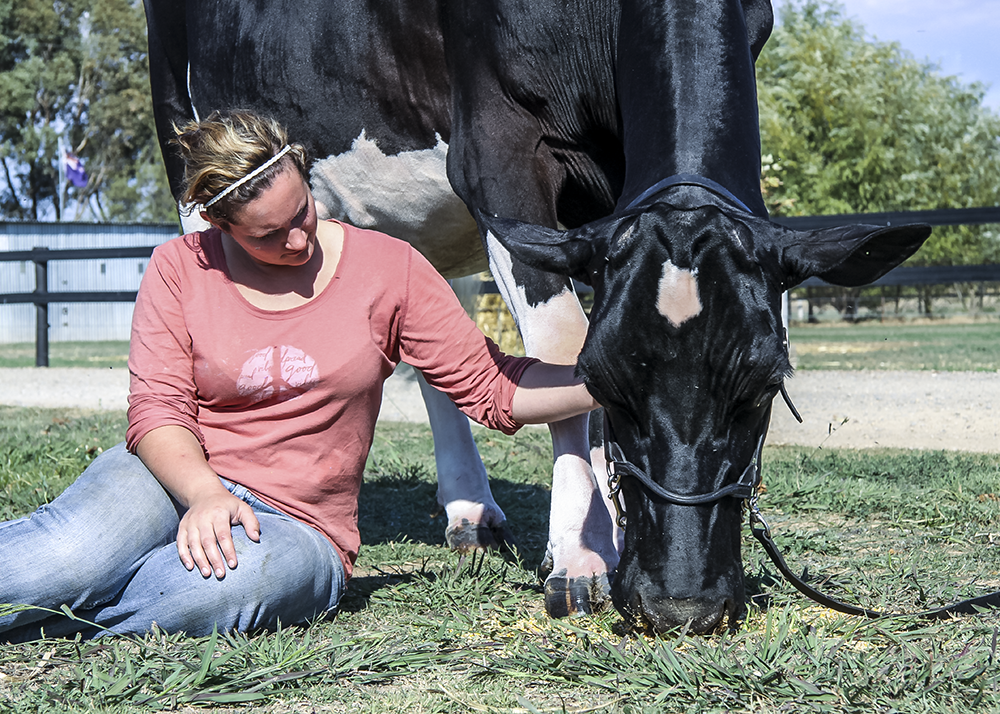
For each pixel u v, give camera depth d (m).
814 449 5.30
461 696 1.97
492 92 2.96
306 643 2.19
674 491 1.97
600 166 2.98
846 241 1.90
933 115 32.97
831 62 31.16
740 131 2.29
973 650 2.12
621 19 2.63
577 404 2.43
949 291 30.16
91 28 44.50
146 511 2.30
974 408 6.84
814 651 2.09
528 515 4.01
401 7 3.18
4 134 43.25
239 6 3.73
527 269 2.76
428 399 3.67
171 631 2.28
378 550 3.35
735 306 1.90
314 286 2.46
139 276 28.28
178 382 2.40
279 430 2.43
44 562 2.18
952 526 3.49
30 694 1.95
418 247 3.70
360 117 3.37
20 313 27.16
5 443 5.46
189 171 2.25
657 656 2.03
